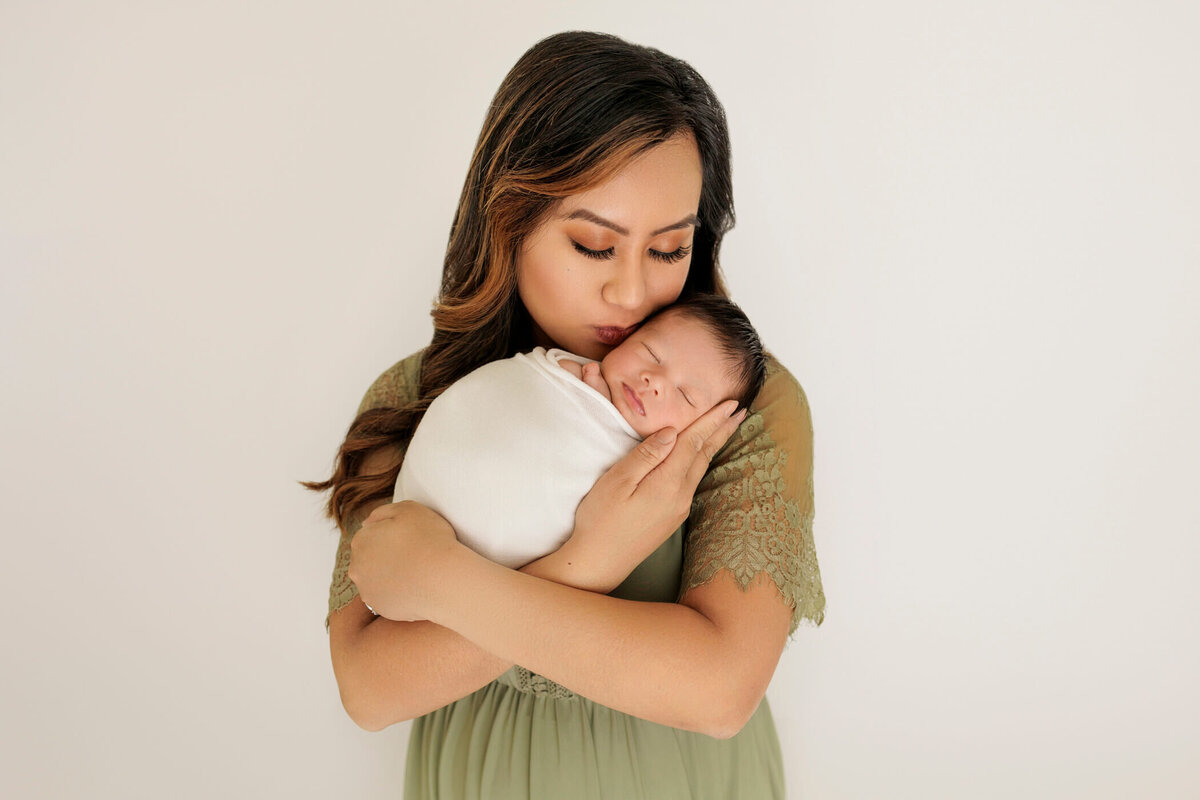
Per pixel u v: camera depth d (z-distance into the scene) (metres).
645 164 1.35
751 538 1.38
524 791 1.63
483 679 1.41
